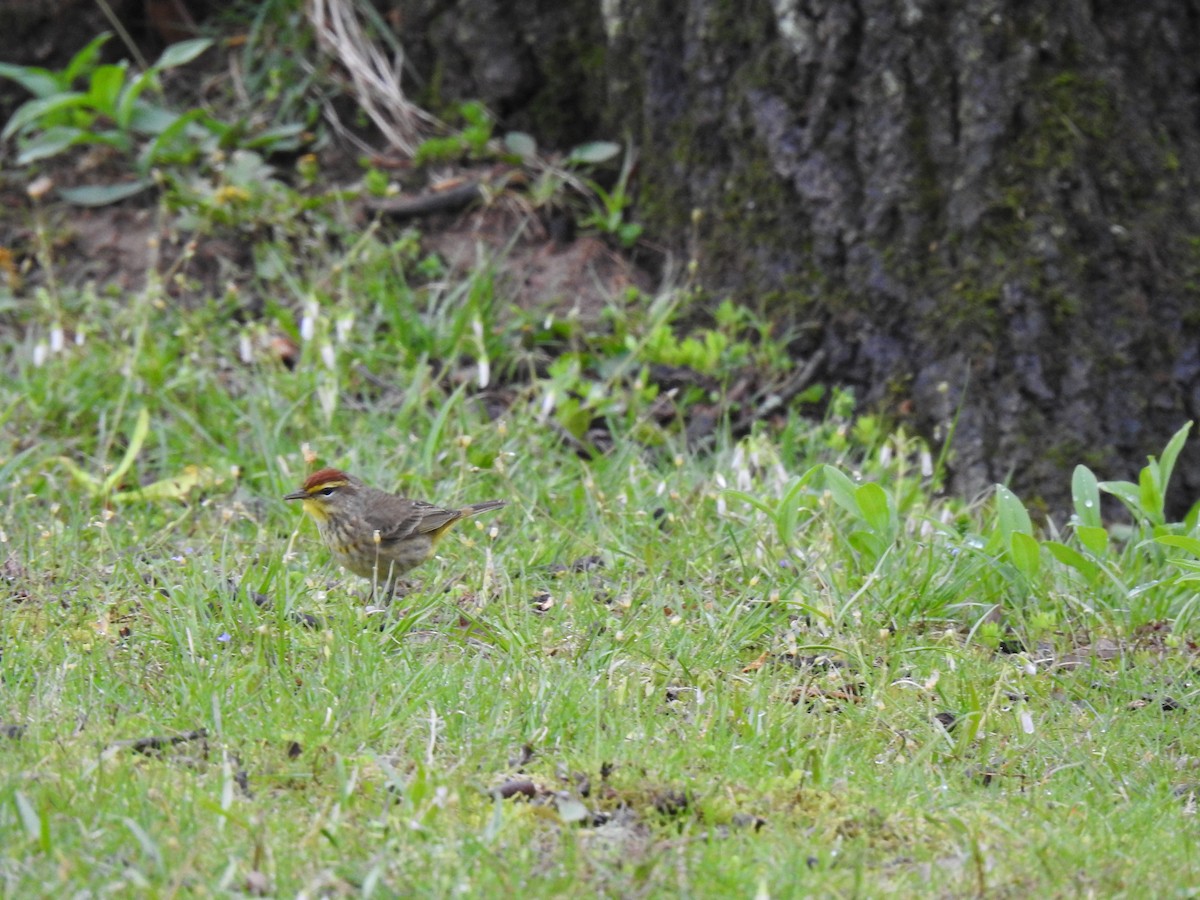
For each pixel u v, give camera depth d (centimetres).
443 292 1416
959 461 1271
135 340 1296
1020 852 643
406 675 774
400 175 1516
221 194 1442
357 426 1216
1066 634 931
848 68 1301
